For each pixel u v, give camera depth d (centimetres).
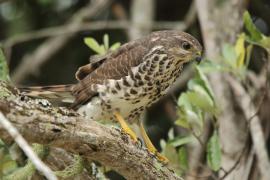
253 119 1266
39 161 599
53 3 1628
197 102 1093
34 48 1708
